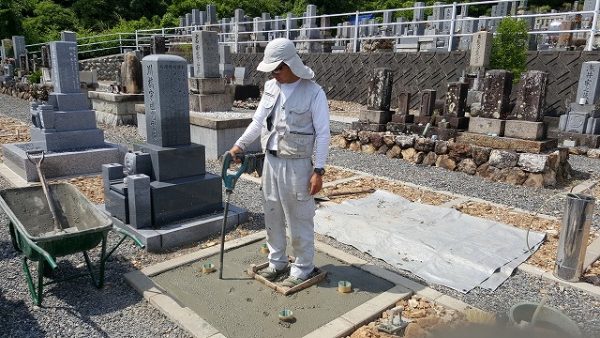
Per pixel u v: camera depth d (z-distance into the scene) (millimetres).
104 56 22703
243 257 3514
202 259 3459
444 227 4168
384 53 13047
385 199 5004
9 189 3320
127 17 30125
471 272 3330
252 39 18547
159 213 3809
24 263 2846
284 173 2758
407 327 2467
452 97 7391
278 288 2967
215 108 8664
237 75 14172
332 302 2867
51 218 3514
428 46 14328
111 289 3012
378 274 3230
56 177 5551
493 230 4117
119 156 6039
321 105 2674
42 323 2613
